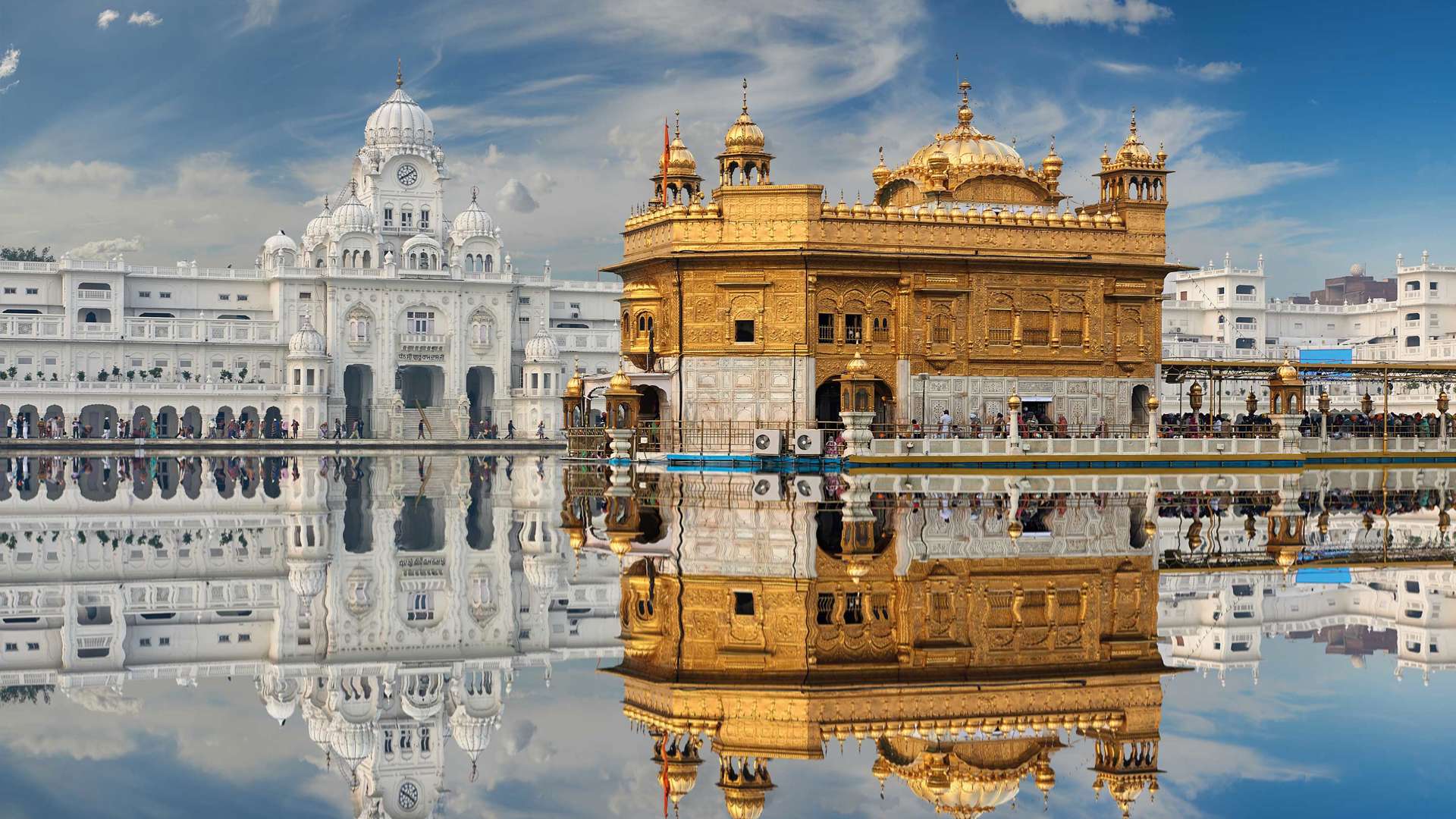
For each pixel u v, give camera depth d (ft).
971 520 97.09
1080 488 132.05
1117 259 186.19
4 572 74.23
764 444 165.37
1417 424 205.16
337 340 355.15
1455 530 93.91
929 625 54.90
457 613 60.44
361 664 50.01
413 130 382.22
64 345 338.13
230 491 139.85
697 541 85.35
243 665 49.96
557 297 398.42
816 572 69.92
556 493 134.10
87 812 32.04
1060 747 38.29
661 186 197.88
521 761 37.22
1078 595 62.39
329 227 381.60
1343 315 444.14
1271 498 121.39
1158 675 46.98
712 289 174.50
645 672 47.26
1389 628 56.54
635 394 175.83
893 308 178.50
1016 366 183.01
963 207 189.88
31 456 234.58
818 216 174.19
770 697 43.27
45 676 47.85
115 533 94.89
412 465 202.69
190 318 353.51
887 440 159.12
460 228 374.84
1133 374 189.37
